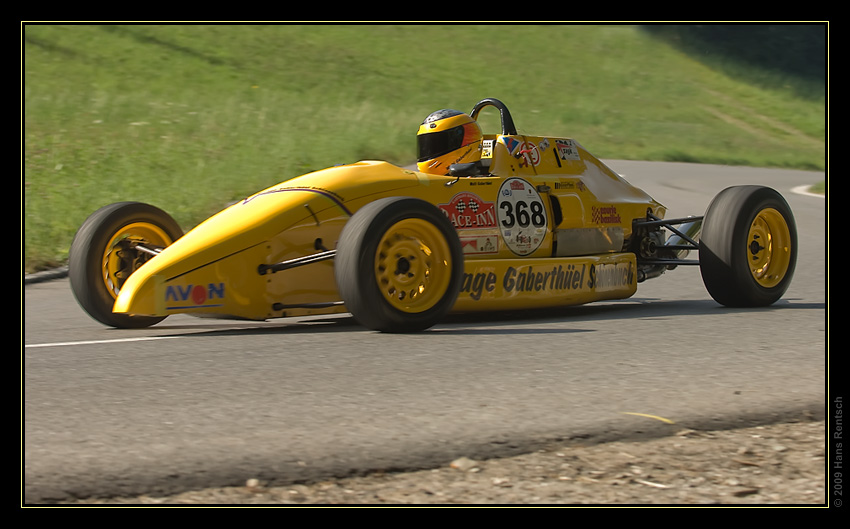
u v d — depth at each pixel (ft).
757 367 54.13
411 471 36.81
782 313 77.56
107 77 318.24
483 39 516.32
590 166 87.66
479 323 72.64
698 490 35.55
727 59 570.46
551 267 77.15
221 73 362.94
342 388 48.47
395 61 449.06
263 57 405.39
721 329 68.28
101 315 71.92
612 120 418.31
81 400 46.06
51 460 37.04
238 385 49.19
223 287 64.13
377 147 244.42
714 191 226.58
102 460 37.09
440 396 46.85
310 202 68.23
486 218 75.41
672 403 45.80
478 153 80.23
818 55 602.85
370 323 62.95
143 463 36.78
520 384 49.55
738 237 79.25
